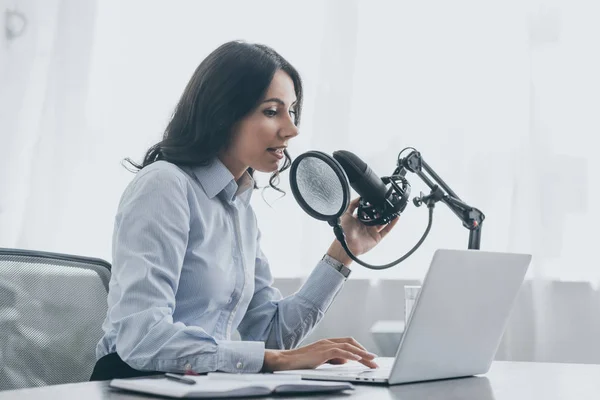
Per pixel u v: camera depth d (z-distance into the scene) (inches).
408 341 36.4
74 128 99.6
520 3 92.5
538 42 91.0
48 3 101.4
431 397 33.2
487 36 93.0
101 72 101.1
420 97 93.8
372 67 95.0
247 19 99.2
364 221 49.9
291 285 93.7
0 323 49.0
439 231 91.4
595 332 87.4
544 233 88.7
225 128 53.5
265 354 41.6
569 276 88.6
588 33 90.5
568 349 87.7
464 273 37.8
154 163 51.9
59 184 98.7
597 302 87.6
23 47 100.7
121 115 100.2
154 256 46.3
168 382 33.4
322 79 94.7
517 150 90.6
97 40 101.7
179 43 100.6
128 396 31.4
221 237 53.5
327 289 57.1
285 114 54.5
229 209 55.1
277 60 54.8
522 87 91.4
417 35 94.6
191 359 41.0
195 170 53.4
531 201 89.3
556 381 40.6
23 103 100.2
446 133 92.7
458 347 39.9
